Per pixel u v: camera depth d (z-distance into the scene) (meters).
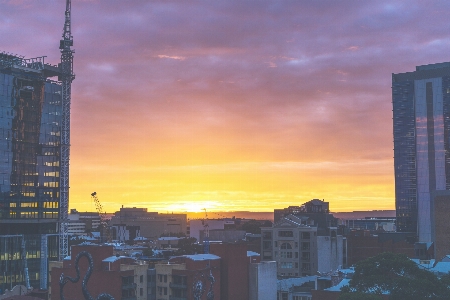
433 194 193.12
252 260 174.12
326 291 143.62
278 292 175.88
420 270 129.12
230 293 162.62
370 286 129.12
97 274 152.62
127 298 152.25
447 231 188.88
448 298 121.62
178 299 155.12
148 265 160.25
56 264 171.00
